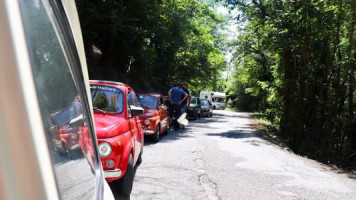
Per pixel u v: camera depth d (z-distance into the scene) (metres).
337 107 20.50
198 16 29.30
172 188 6.77
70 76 1.82
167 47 27.80
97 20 19.53
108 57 23.41
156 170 8.22
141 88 26.03
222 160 9.95
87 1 18.92
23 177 0.88
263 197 6.55
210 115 37.62
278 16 21.03
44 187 0.92
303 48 21.06
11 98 0.89
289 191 7.10
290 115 22.02
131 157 5.99
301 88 21.89
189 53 34.25
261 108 40.16
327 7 18.45
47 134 1.08
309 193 7.07
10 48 0.92
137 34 21.91
